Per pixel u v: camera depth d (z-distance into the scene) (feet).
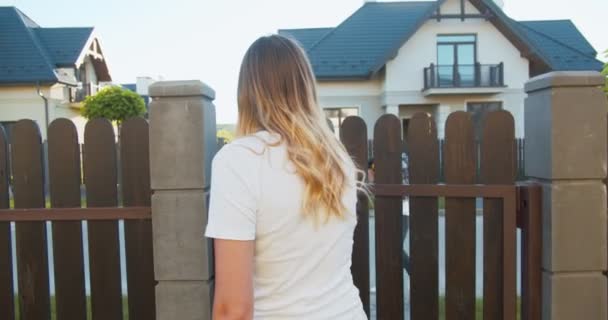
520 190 8.13
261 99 4.51
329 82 68.59
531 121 8.20
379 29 71.36
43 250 8.47
